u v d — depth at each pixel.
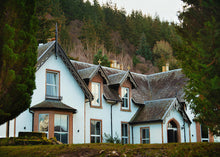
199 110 12.97
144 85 34.22
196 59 10.03
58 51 23.53
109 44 84.88
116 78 28.84
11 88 13.41
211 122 12.57
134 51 90.50
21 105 14.05
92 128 25.91
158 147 13.72
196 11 11.52
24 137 16.39
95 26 84.50
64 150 13.35
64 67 23.72
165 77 34.50
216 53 8.62
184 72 12.80
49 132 21.00
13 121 20.38
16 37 13.74
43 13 47.00
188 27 11.60
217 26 8.59
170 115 27.73
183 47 11.88
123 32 92.69
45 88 22.34
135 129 28.66
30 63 14.32
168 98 28.56
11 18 13.57
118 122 27.88
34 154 12.92
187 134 29.25
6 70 12.87
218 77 8.48
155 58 86.56
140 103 29.69
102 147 13.82
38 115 21.28
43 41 44.28
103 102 27.03
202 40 8.87
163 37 93.69
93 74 25.73
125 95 29.31
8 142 15.81
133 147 14.10
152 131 27.30
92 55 76.81
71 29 80.31
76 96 23.98
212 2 8.82
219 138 32.09
